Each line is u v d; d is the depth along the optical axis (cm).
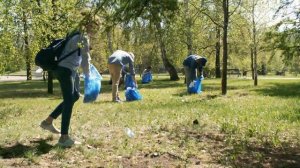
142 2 668
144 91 2377
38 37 1897
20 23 1797
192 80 2116
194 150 720
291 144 796
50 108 1492
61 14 1798
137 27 701
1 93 2545
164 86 2955
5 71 1828
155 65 5084
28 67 2245
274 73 7025
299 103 1518
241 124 1012
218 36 3544
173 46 3488
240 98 1772
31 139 796
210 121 1055
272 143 797
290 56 1823
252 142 807
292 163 648
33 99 1997
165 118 1105
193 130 922
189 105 1445
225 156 679
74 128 934
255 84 2948
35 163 630
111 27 687
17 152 685
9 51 1733
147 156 681
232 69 5506
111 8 666
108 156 678
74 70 736
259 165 631
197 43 3541
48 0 1822
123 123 1019
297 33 1778
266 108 1347
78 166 616
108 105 1527
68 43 727
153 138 827
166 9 684
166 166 621
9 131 882
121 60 1730
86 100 886
